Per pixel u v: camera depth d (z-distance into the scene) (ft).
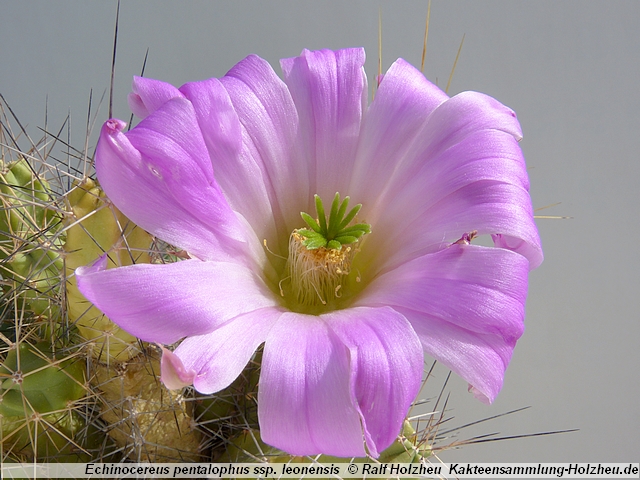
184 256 0.75
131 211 0.69
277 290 0.82
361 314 0.73
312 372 0.67
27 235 0.79
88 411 0.78
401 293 0.74
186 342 0.69
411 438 0.79
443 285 0.73
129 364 0.76
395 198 0.82
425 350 0.71
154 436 0.78
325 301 0.83
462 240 0.74
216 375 0.68
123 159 0.69
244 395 0.79
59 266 0.78
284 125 0.82
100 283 0.67
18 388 0.75
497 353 0.71
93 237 0.71
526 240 0.74
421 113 0.83
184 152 0.71
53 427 0.75
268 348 0.69
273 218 0.82
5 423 0.76
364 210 0.83
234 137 0.78
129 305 0.67
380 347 0.68
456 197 0.77
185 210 0.71
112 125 0.69
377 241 0.83
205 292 0.70
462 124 0.80
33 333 0.78
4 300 0.80
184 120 0.71
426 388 1.22
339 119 0.83
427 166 0.80
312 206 0.84
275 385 0.67
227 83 0.80
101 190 0.72
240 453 0.78
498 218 0.74
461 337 0.71
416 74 0.85
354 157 0.84
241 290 0.73
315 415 0.67
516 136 0.80
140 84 0.75
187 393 0.79
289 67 0.84
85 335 0.75
